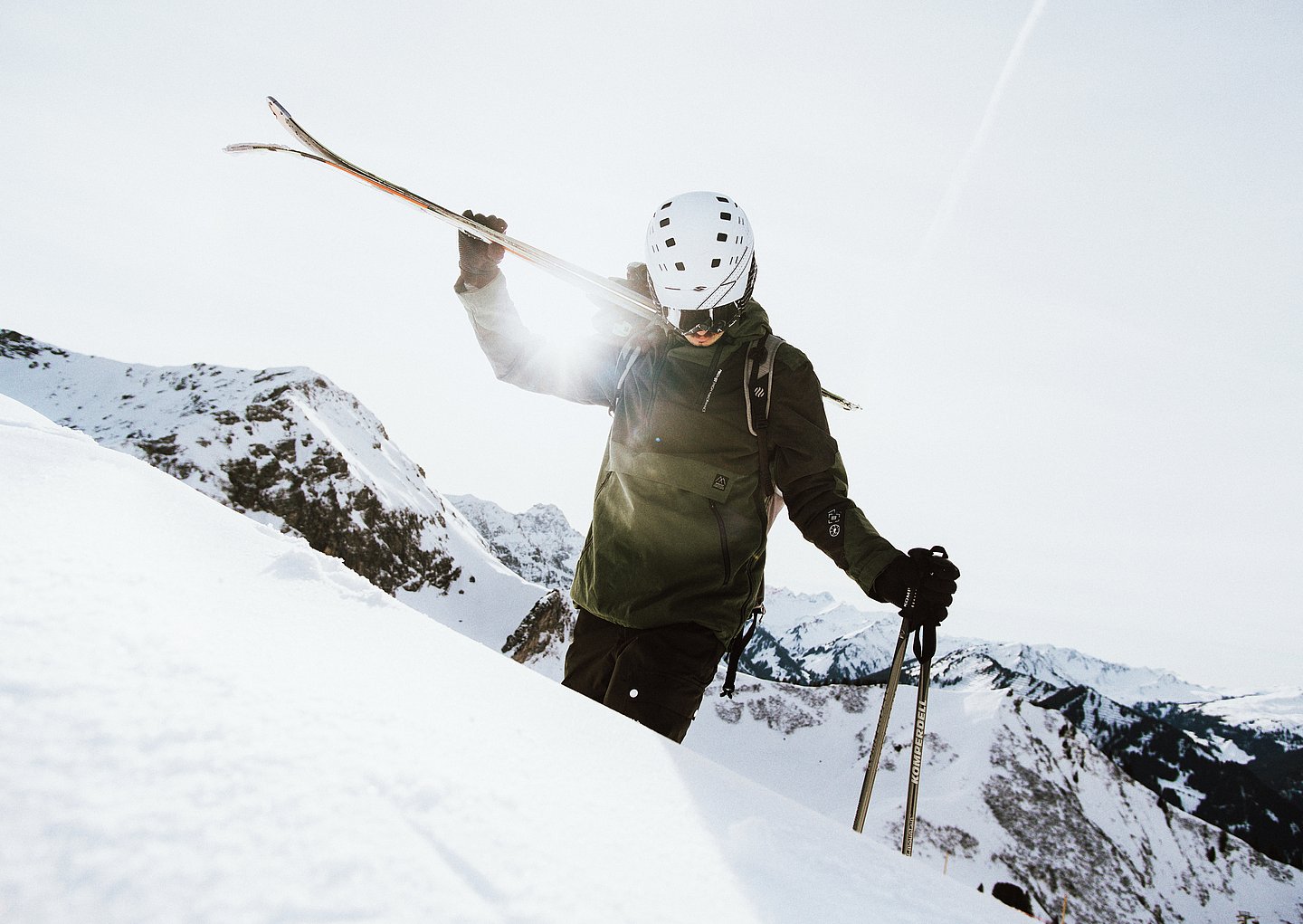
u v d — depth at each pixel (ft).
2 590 2.94
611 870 2.75
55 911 1.75
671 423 9.56
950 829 275.80
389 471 359.66
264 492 290.56
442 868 2.40
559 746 3.81
